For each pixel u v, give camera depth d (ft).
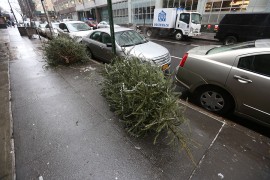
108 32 17.85
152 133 7.81
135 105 7.29
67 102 10.61
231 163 6.36
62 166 6.27
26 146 7.18
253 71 8.00
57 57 17.67
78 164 6.35
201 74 9.86
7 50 26.40
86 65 17.70
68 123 8.62
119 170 6.12
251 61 8.10
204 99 10.42
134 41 17.63
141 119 6.74
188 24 38.63
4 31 69.51
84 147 7.12
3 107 10.12
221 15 47.14
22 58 21.22
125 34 18.04
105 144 7.26
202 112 9.39
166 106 6.64
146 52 15.43
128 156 6.67
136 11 72.90
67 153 6.83
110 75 9.61
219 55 9.21
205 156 6.65
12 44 32.07
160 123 6.57
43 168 6.21
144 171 6.07
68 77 14.64
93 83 13.26
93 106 10.11
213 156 6.64
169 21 41.29
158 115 6.73
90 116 9.16
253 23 28.55
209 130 8.02
